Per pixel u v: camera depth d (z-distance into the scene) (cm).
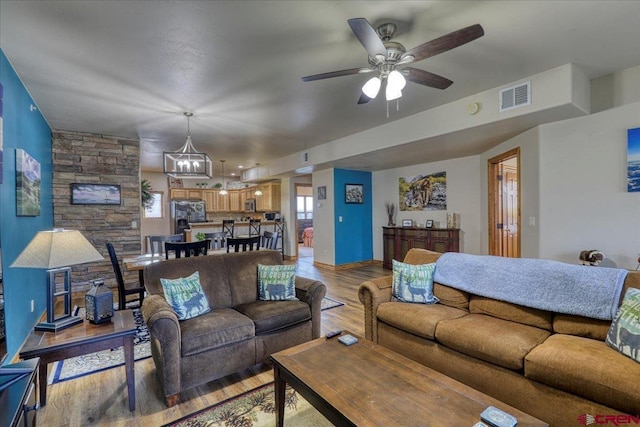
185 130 476
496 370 194
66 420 191
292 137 532
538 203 350
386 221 710
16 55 251
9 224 258
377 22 215
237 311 267
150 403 209
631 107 290
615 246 301
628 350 161
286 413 199
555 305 208
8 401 117
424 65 279
